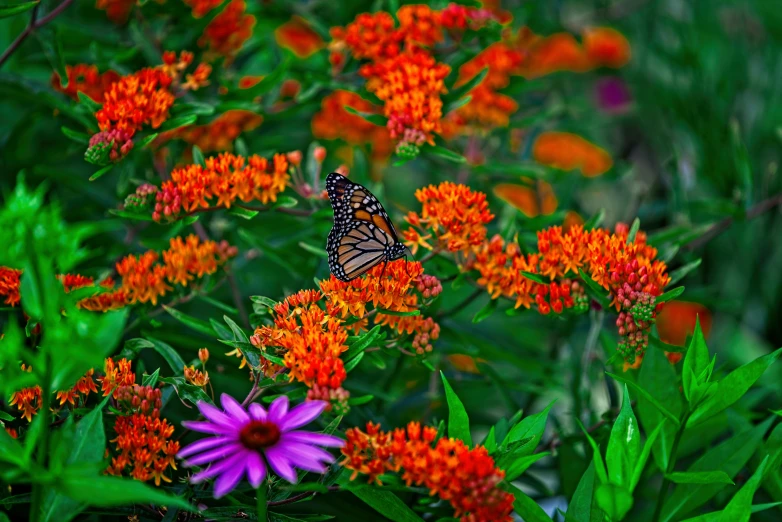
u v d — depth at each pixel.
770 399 1.16
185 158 1.17
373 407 1.09
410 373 1.16
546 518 0.94
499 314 1.25
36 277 0.89
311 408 0.92
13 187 1.15
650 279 1.00
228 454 0.90
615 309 1.01
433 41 1.13
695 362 0.97
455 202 1.03
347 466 0.93
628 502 0.93
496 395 1.19
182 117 1.06
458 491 0.92
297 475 0.96
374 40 1.12
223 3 1.12
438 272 1.07
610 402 1.08
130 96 1.04
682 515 1.00
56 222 0.91
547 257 1.03
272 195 1.05
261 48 1.24
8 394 0.90
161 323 1.04
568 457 1.08
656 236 1.13
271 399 0.96
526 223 1.14
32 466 0.89
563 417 1.18
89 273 1.08
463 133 1.22
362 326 1.00
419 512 1.02
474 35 1.12
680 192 1.20
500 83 1.20
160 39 1.16
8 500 0.94
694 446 1.06
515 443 0.94
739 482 1.05
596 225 1.07
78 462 0.91
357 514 1.03
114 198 1.17
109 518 1.00
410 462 0.92
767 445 1.00
